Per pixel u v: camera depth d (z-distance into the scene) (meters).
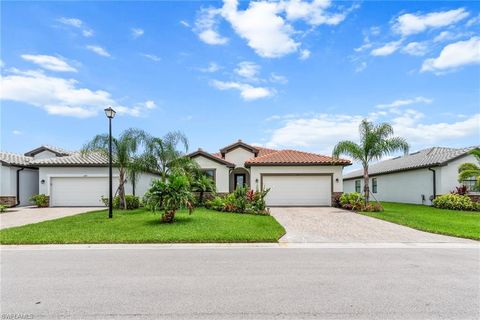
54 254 7.91
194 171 20.47
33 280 5.71
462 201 18.44
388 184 28.17
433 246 8.87
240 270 6.32
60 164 22.31
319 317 4.07
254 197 16.69
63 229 11.06
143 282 5.56
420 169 23.00
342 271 6.22
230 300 4.67
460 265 6.70
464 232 10.53
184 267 6.57
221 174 22.39
